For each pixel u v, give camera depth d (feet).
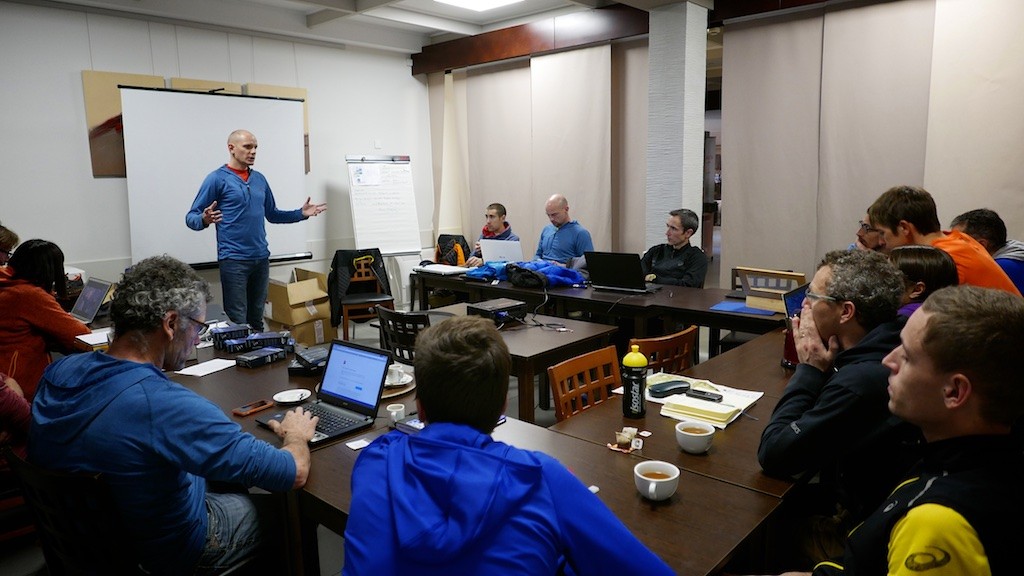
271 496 6.02
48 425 4.64
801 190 15.74
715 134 34.24
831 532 5.12
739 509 4.62
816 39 15.08
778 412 5.22
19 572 7.46
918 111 13.88
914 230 7.66
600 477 5.15
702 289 13.47
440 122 23.21
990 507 2.75
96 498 4.37
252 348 9.38
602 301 12.60
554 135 19.83
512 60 20.86
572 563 3.10
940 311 3.02
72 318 9.26
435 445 3.11
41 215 15.58
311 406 6.88
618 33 17.67
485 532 2.80
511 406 12.82
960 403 2.94
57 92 15.56
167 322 4.96
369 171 21.18
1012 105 12.69
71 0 15.20
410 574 2.81
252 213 15.74
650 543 4.19
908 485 3.15
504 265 14.98
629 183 18.97
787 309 7.85
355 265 18.02
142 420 4.56
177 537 4.92
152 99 16.63
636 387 6.36
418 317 9.75
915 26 13.69
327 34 19.90
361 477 3.25
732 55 16.42
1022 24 12.42
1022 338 2.81
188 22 17.42
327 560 7.64
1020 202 12.84
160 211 17.06
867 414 4.54
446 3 18.92
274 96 19.03
